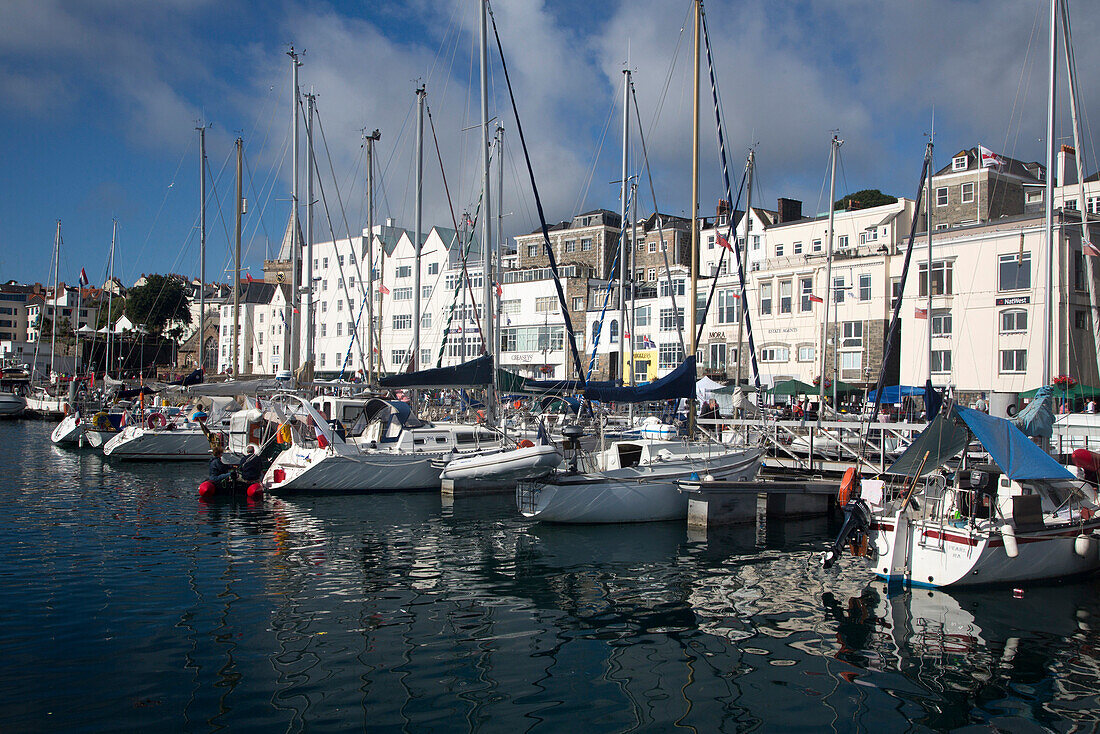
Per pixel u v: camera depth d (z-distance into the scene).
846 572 16.94
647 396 22.52
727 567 17.36
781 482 22.89
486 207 28.14
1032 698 10.66
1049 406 18.58
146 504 23.92
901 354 46.59
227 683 10.55
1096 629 13.28
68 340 92.62
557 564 17.52
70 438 40.78
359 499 25.25
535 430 28.72
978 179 52.56
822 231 58.47
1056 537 15.62
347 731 9.28
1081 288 41.44
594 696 10.51
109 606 13.70
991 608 14.35
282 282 86.00
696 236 25.33
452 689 10.60
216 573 16.11
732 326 55.19
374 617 13.56
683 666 11.62
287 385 29.34
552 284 66.31
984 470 16.14
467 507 24.23
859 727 9.76
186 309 93.25
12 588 14.66
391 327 74.12
